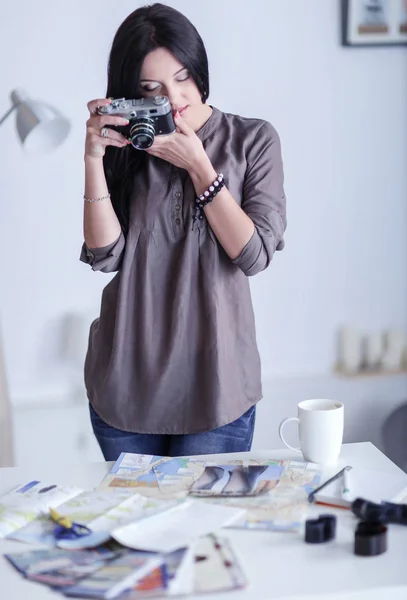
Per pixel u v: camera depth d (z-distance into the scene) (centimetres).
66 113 297
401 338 323
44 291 305
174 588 100
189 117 162
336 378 320
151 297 164
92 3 292
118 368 166
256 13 300
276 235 164
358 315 323
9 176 296
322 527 111
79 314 307
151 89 157
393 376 323
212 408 162
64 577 103
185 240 162
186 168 157
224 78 302
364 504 117
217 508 121
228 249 159
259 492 128
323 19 304
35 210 300
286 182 311
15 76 292
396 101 314
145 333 164
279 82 305
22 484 136
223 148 165
